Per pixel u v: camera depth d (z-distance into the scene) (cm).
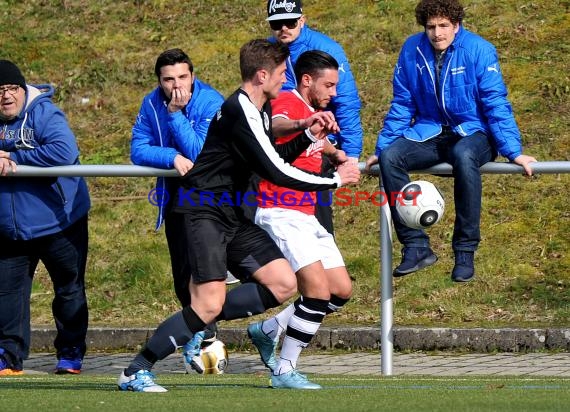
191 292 2069
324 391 2097
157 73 2683
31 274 2978
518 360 3194
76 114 4912
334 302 2419
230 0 5481
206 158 2050
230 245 2144
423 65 2627
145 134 2738
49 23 5462
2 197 2880
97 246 4184
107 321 3794
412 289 3759
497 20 4997
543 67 4694
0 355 2923
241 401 1862
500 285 3719
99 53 5234
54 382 2462
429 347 3419
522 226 3984
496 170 2600
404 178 2622
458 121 2612
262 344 2655
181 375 2848
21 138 2783
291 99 2281
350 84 2786
